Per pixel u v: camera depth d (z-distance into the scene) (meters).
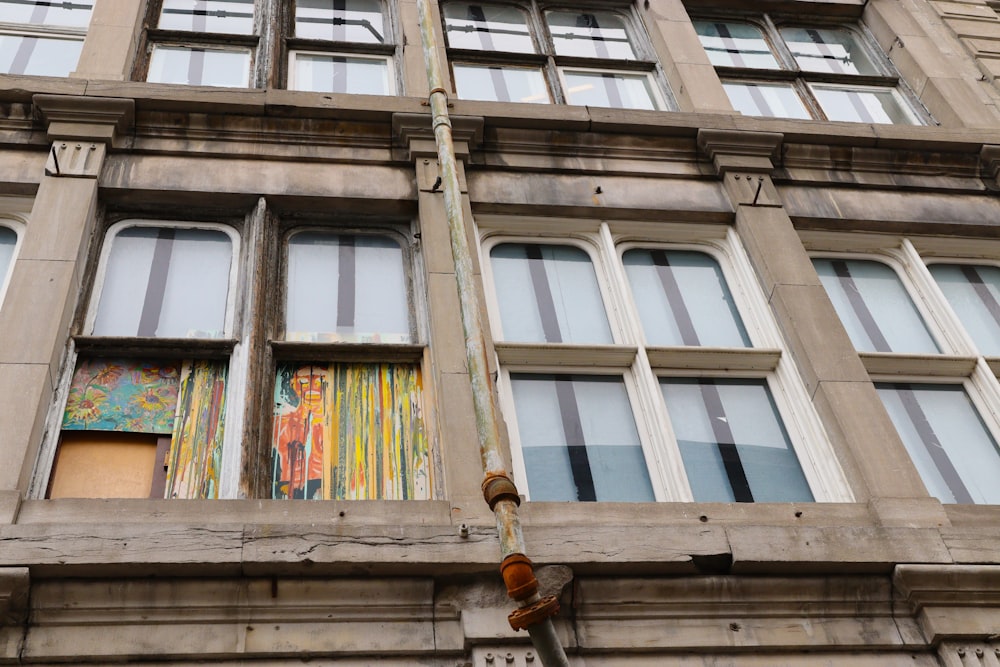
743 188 8.88
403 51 9.93
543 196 8.55
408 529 5.57
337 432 6.78
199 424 6.61
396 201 8.20
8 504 5.47
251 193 7.99
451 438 6.35
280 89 8.97
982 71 11.34
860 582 5.88
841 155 9.49
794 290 7.95
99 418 6.53
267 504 5.72
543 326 7.91
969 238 9.27
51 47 9.62
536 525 5.87
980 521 6.45
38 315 6.60
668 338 8.02
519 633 5.36
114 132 8.11
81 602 5.16
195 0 10.45
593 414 7.32
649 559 5.66
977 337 8.71
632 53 11.24
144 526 5.36
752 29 12.08
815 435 7.18
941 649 5.73
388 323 7.64
